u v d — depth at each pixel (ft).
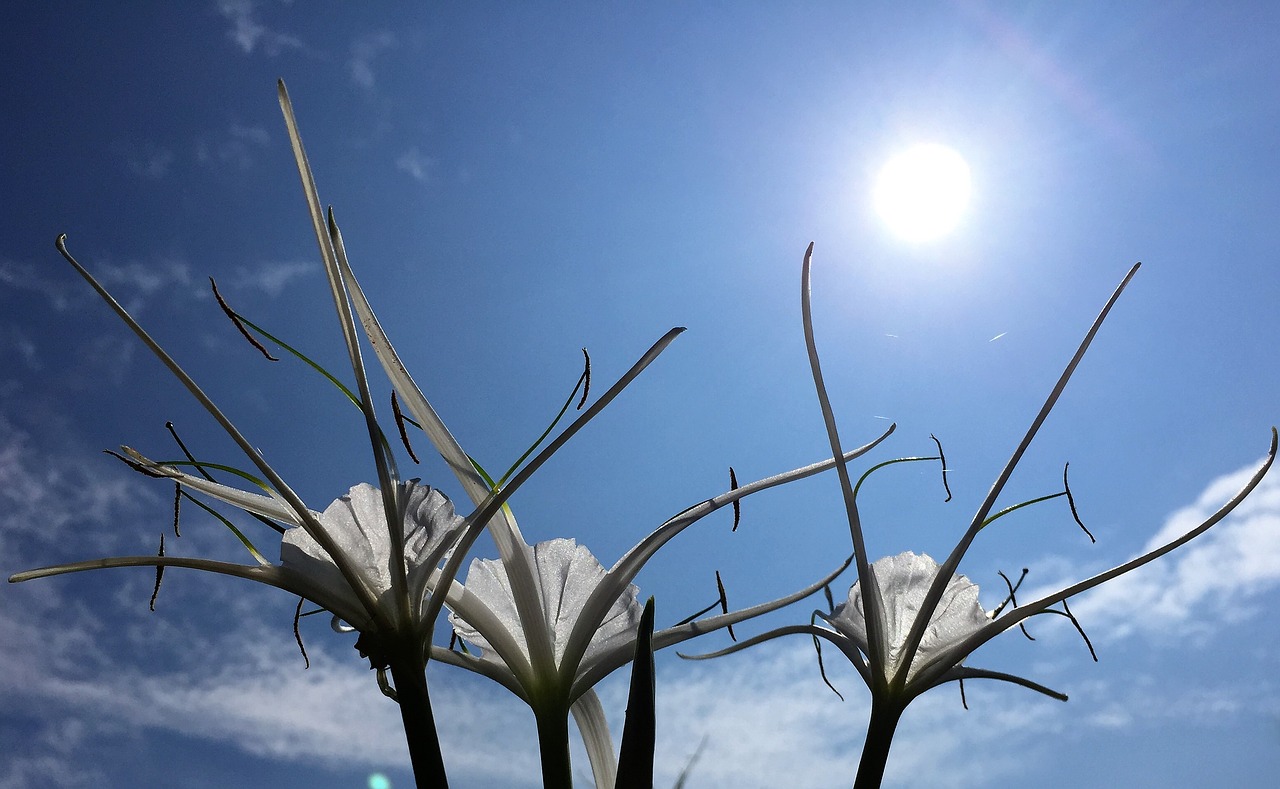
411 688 0.59
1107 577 0.67
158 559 0.61
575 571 0.68
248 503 0.65
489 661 0.68
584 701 0.74
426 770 0.57
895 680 0.66
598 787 0.72
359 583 0.60
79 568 0.59
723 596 0.71
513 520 0.67
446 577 0.61
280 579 0.62
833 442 0.68
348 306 0.62
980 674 0.70
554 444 0.63
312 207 0.61
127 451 0.63
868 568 0.67
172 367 0.59
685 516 0.68
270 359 0.65
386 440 0.62
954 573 0.70
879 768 0.64
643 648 0.57
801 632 0.73
